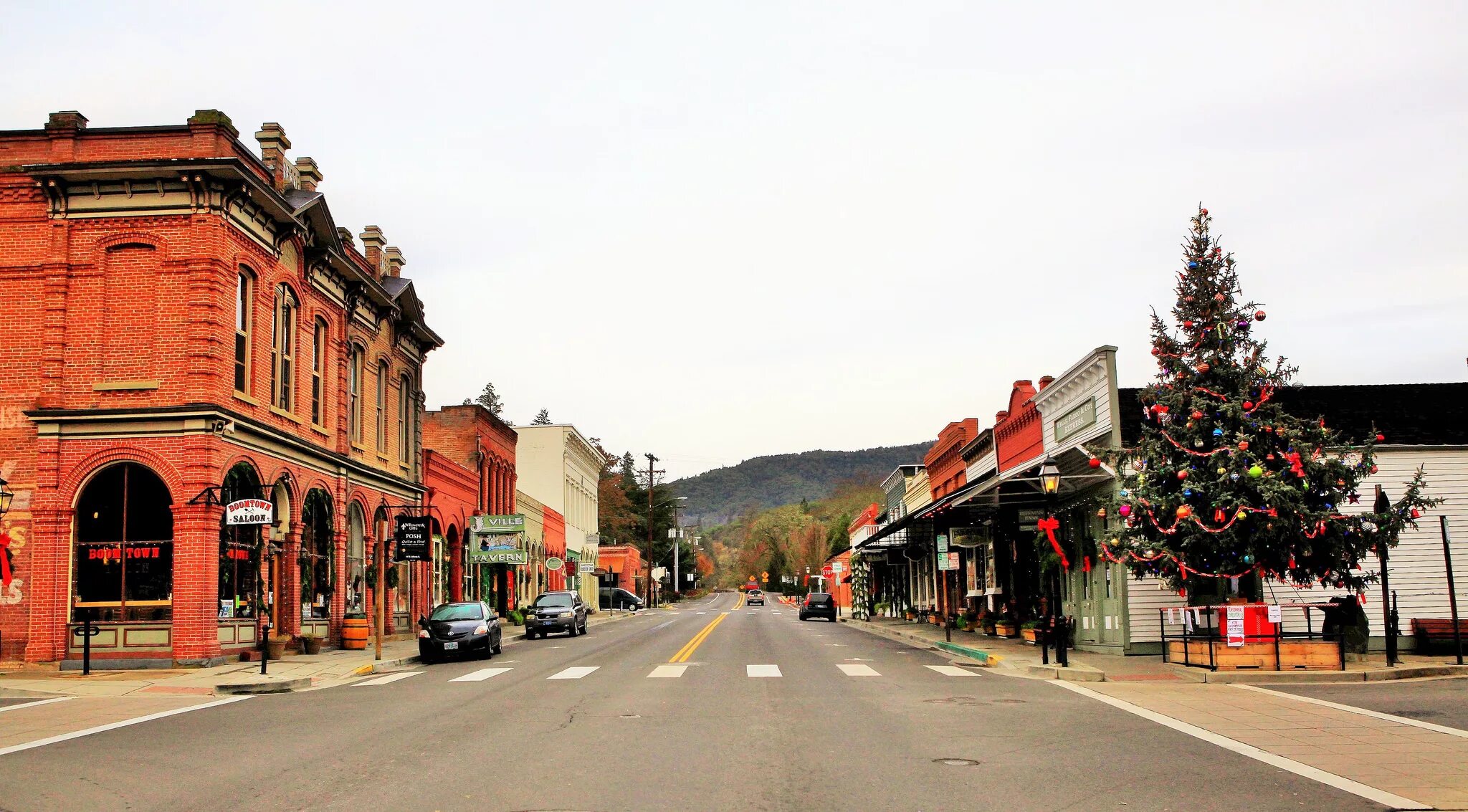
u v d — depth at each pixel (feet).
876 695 56.70
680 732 43.60
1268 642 64.08
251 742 42.78
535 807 29.78
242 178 79.05
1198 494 65.92
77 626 75.92
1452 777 32.81
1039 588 103.30
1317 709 48.70
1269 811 28.63
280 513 91.50
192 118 79.61
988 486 86.12
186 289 78.18
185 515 76.02
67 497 76.74
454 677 73.20
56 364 77.71
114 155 79.77
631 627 160.97
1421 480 68.08
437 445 162.91
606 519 396.98
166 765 37.45
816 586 355.56
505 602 173.06
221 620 79.61
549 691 60.95
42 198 79.66
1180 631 77.15
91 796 32.17
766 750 38.86
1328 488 66.44
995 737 41.73
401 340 125.90
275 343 90.38
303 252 95.14
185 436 76.64
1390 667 63.67
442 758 38.04
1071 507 89.35
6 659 75.77
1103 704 51.83
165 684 65.98
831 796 31.07
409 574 126.31
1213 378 68.18
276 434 86.43
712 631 136.46
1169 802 29.84
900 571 187.52
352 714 51.96
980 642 98.32
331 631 100.42
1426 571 79.66
